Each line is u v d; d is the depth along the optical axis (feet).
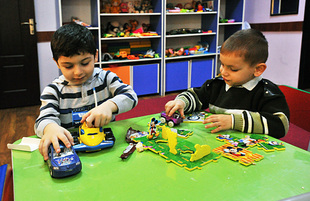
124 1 12.07
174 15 13.20
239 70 2.90
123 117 9.12
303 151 2.35
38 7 10.69
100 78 3.44
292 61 12.60
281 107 2.97
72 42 2.56
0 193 1.88
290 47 12.61
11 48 10.48
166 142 2.53
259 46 2.82
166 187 1.81
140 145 2.38
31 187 1.85
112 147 2.48
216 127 2.91
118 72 11.40
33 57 10.85
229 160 2.19
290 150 2.36
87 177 1.96
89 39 2.72
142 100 11.46
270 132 2.74
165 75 12.37
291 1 12.28
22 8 10.36
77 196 1.73
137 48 12.55
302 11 11.80
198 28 13.92
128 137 2.63
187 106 3.32
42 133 2.53
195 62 12.99
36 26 10.79
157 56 12.18
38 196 1.74
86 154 2.34
